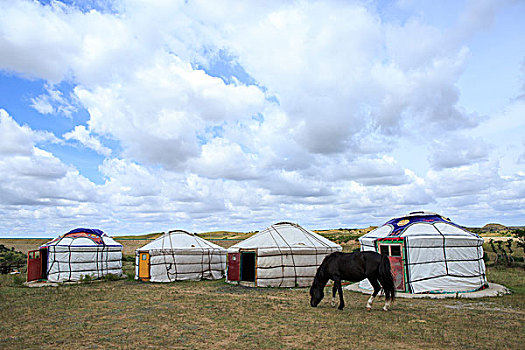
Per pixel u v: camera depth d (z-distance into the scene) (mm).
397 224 15625
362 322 9164
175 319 9781
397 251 15367
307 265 17922
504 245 37656
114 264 22250
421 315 10008
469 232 15375
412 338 7656
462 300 12484
